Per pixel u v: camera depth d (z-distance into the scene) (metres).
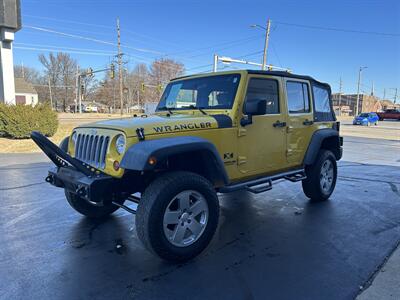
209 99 4.46
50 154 3.86
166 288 3.03
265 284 3.09
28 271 3.32
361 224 4.71
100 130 3.69
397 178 7.98
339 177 8.08
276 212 5.27
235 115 4.11
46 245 3.94
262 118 4.48
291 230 4.47
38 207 5.36
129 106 83.75
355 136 23.00
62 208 5.33
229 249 3.87
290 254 3.73
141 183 3.83
